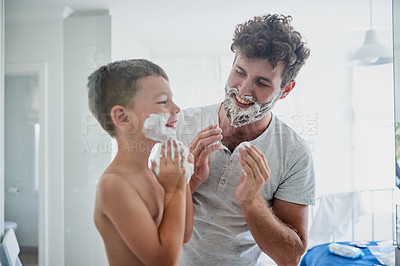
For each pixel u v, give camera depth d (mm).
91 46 1310
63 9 1325
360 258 1231
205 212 1262
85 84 1318
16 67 1387
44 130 1371
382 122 1218
